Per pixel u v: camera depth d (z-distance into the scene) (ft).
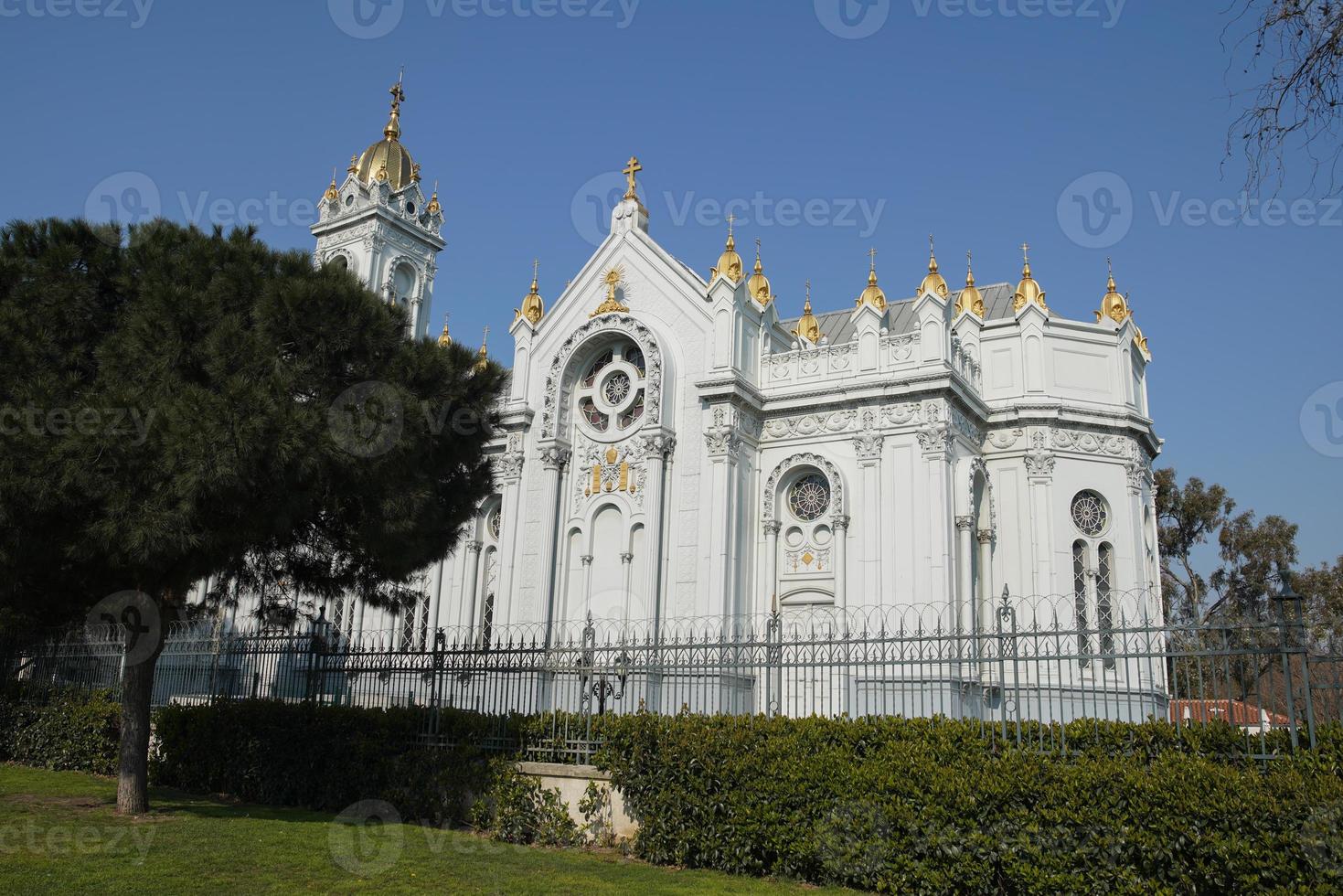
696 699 90.07
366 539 62.39
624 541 112.37
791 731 53.72
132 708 64.64
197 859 49.21
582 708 63.93
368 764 68.74
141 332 56.03
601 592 113.70
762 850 51.88
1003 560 115.34
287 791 72.28
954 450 107.45
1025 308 121.49
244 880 45.09
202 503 53.98
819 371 113.29
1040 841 43.65
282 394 55.11
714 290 114.21
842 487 108.06
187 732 80.43
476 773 63.31
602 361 121.19
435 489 68.08
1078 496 117.80
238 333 56.08
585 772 59.72
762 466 114.01
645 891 45.85
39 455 51.83
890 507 105.60
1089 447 118.62
